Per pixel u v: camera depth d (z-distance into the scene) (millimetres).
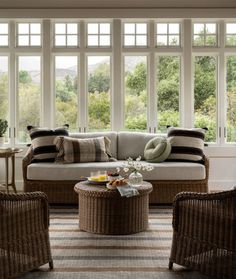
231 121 5926
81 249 3230
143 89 5930
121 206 3609
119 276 2668
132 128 5945
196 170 4789
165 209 4668
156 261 2963
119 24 5754
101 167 4766
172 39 5891
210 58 5910
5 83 5938
